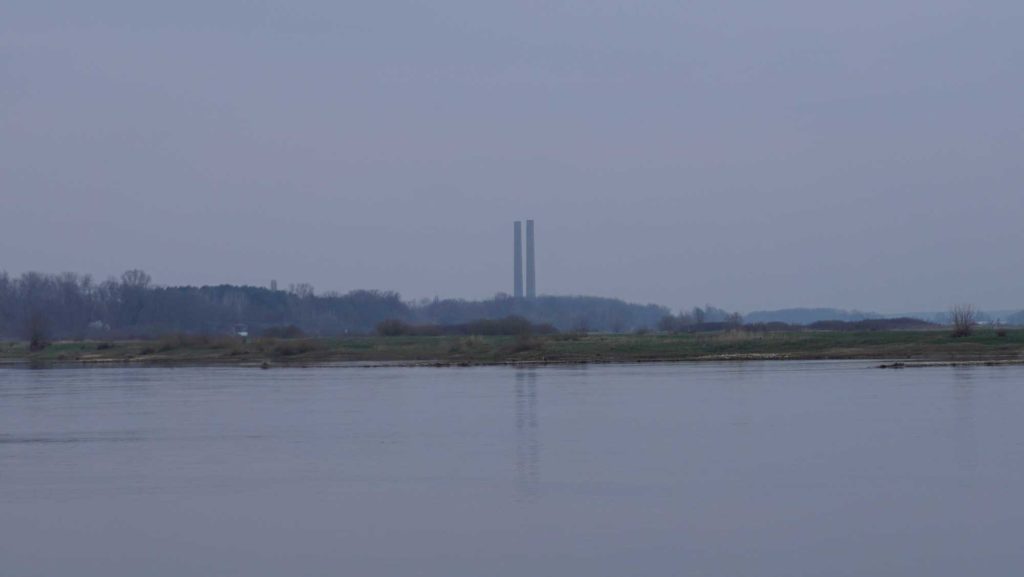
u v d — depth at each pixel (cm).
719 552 2320
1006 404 4928
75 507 2894
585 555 2314
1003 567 2184
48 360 12950
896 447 3659
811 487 2988
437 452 3747
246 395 6512
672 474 3219
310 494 3019
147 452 3909
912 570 2173
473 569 2227
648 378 7294
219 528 2623
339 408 5450
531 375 7994
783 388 6122
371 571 2222
